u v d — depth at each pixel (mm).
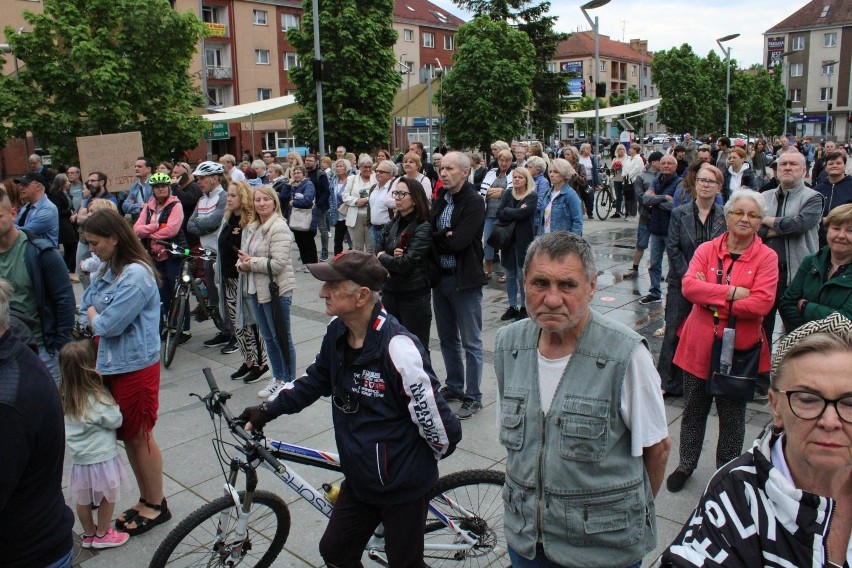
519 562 2279
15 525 2102
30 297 3955
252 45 43375
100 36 16078
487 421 5043
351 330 2691
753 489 1457
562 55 79938
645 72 89938
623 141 28125
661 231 8141
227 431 5094
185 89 17609
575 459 2113
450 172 4891
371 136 21953
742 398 3695
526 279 2172
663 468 2225
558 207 7355
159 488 3842
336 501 2855
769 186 7402
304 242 10445
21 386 2037
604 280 9609
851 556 1419
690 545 1478
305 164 11578
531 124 35938
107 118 16172
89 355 3496
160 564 2912
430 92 20234
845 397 1367
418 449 2680
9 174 29047
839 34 74875
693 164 6582
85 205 9289
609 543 2111
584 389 2133
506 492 2305
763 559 1414
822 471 1424
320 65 14422
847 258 3787
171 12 16438
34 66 15836
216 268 6590
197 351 7113
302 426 5098
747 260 3840
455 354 5328
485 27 21859
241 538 3023
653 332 7133
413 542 2719
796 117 68562
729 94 33344
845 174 6312
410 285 5000
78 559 3541
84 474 3521
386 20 22406
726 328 3787
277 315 5527
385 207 8953
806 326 1538
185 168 8969
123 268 3689
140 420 3703
